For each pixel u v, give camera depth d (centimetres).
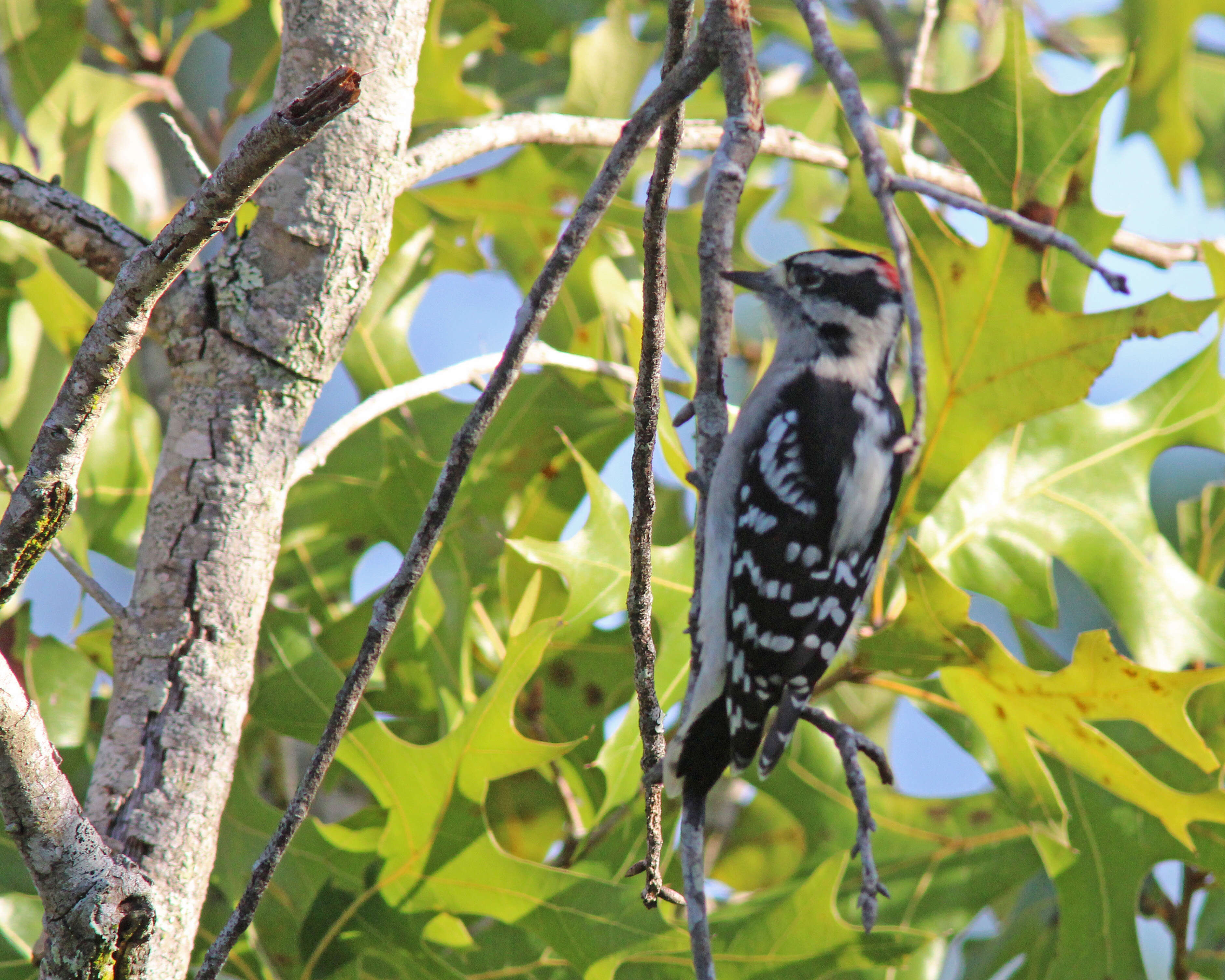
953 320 813
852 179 825
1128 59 809
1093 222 841
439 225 1076
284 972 787
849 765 604
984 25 1347
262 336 610
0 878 742
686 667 820
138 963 499
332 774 877
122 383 958
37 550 466
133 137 1153
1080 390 786
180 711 574
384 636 509
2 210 614
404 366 1016
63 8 1001
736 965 757
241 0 1044
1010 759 796
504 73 1211
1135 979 855
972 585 888
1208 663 888
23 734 453
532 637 739
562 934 735
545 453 985
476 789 739
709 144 873
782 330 917
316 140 616
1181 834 757
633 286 1003
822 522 780
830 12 1524
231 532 598
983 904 897
